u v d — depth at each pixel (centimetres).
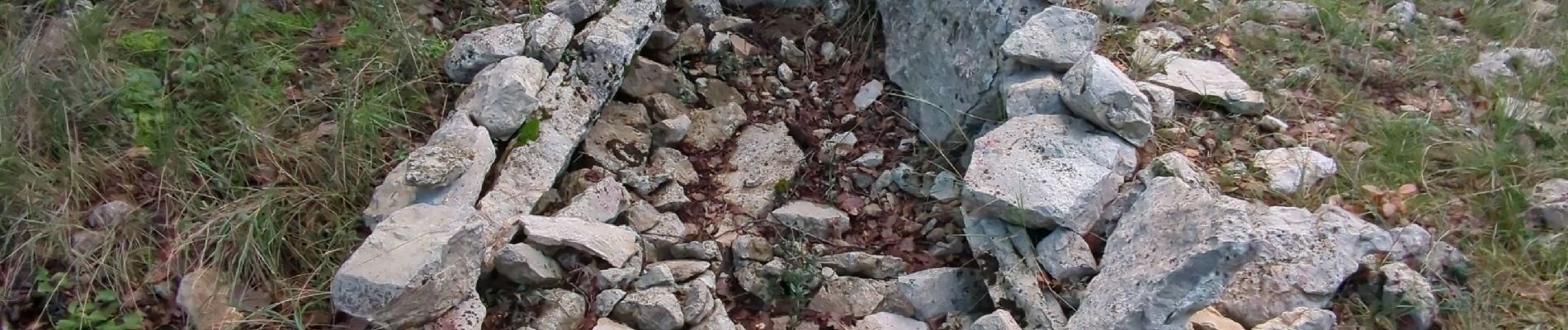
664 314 287
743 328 303
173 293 287
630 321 294
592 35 381
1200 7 411
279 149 329
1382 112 357
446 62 379
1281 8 420
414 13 407
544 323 285
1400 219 309
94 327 277
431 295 268
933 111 386
